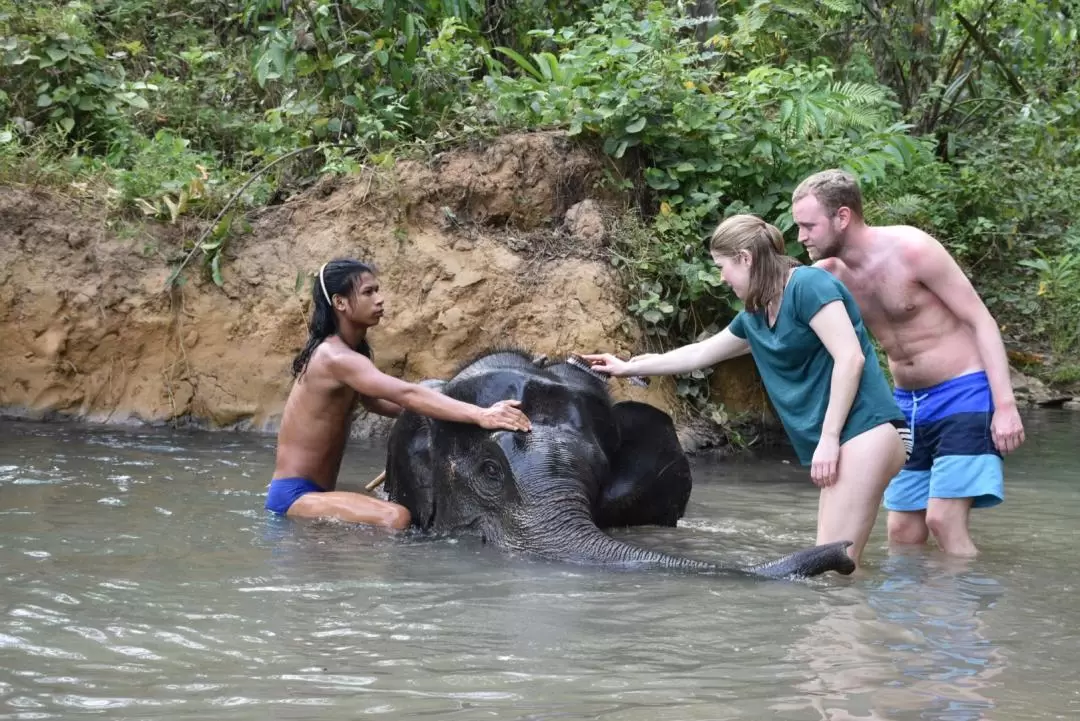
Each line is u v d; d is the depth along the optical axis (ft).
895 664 11.12
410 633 11.94
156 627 11.96
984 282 42.01
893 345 17.70
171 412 27.14
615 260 28.53
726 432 27.71
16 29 31.63
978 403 17.06
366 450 25.52
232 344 27.53
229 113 34.12
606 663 11.00
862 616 12.94
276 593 13.52
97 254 27.76
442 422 18.02
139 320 27.35
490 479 17.02
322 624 12.21
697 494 21.97
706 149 29.76
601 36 31.04
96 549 15.64
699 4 36.60
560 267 28.17
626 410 18.80
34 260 27.50
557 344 27.14
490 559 15.69
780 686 10.36
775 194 29.71
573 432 17.20
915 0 41.22
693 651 11.44
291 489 19.02
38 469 21.34
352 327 19.58
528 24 36.96
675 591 13.92
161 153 30.12
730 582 14.43
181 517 18.07
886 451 15.10
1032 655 11.53
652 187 29.68
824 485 15.16
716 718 9.51
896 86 42.52
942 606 13.52
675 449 19.01
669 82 29.58
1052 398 36.35
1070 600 13.99
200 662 10.84
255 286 27.91
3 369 26.99
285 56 30.35
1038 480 23.53
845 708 9.79
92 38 33.88
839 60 40.09
